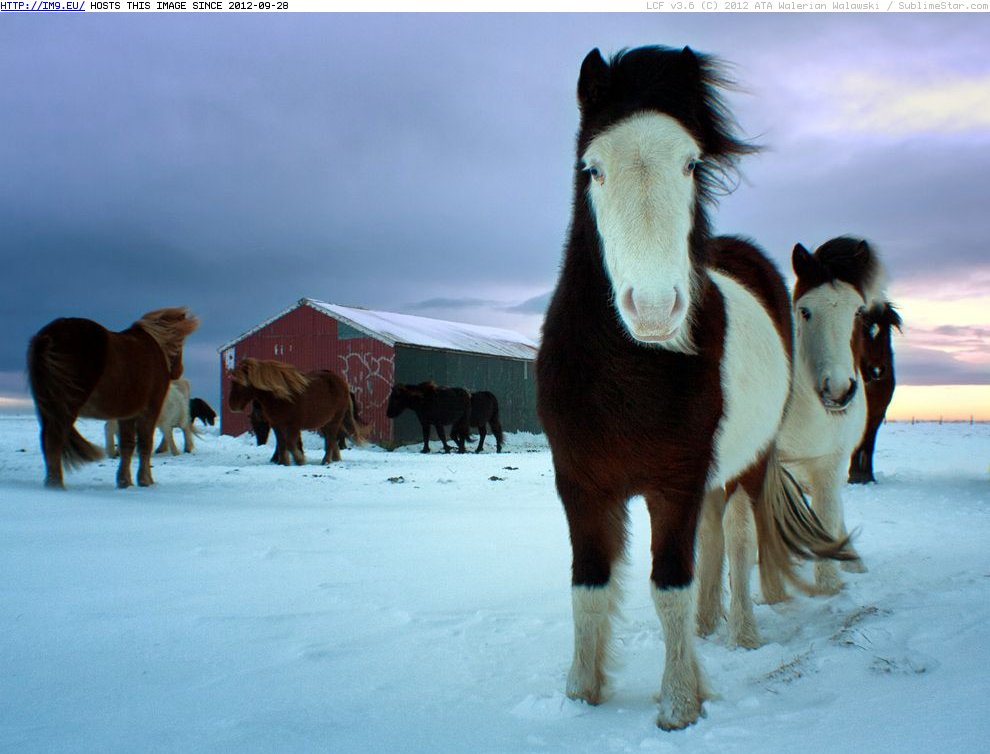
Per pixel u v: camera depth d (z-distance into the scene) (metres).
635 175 2.35
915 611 3.57
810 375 4.44
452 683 2.89
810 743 2.22
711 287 2.92
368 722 2.51
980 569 4.63
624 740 2.37
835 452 4.66
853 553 4.43
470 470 13.17
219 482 10.12
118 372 9.01
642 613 3.94
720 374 2.76
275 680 2.89
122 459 9.48
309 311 24.30
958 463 15.34
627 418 2.59
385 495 8.97
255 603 3.90
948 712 2.31
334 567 4.75
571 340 2.69
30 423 34.88
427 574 4.63
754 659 3.23
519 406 29.62
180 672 2.95
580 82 2.64
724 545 3.89
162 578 4.35
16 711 2.56
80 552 4.91
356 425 19.06
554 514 7.12
